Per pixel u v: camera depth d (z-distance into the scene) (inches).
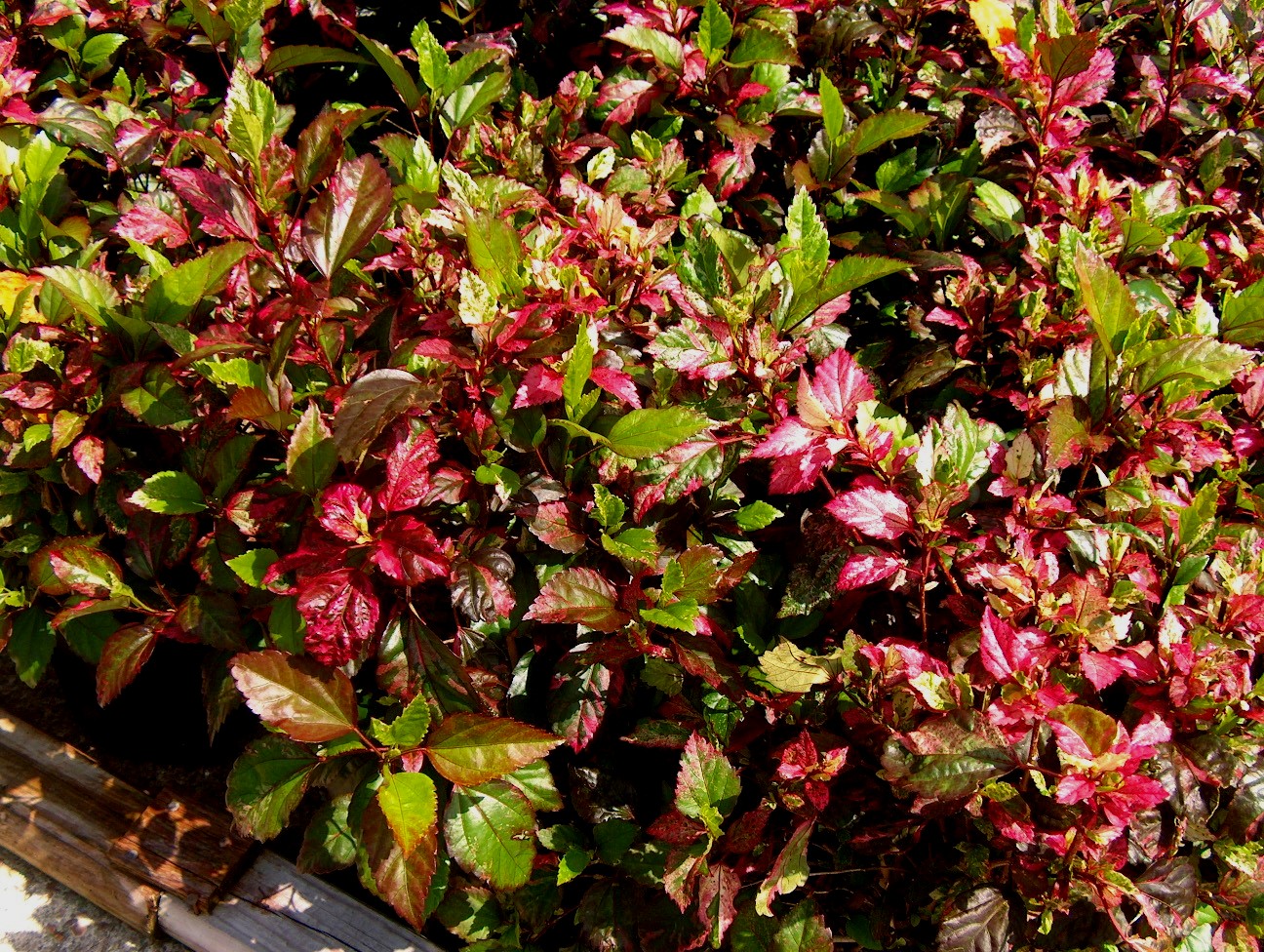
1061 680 27.9
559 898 33.0
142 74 41.9
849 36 39.5
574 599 28.9
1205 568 29.7
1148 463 30.0
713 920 28.9
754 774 30.6
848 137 36.9
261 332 30.0
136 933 38.2
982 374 33.8
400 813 27.7
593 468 31.0
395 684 29.9
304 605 27.4
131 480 33.3
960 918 27.3
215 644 31.6
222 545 30.6
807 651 30.8
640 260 31.8
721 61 38.4
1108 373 29.6
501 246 29.8
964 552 29.5
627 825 31.6
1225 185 40.2
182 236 32.6
